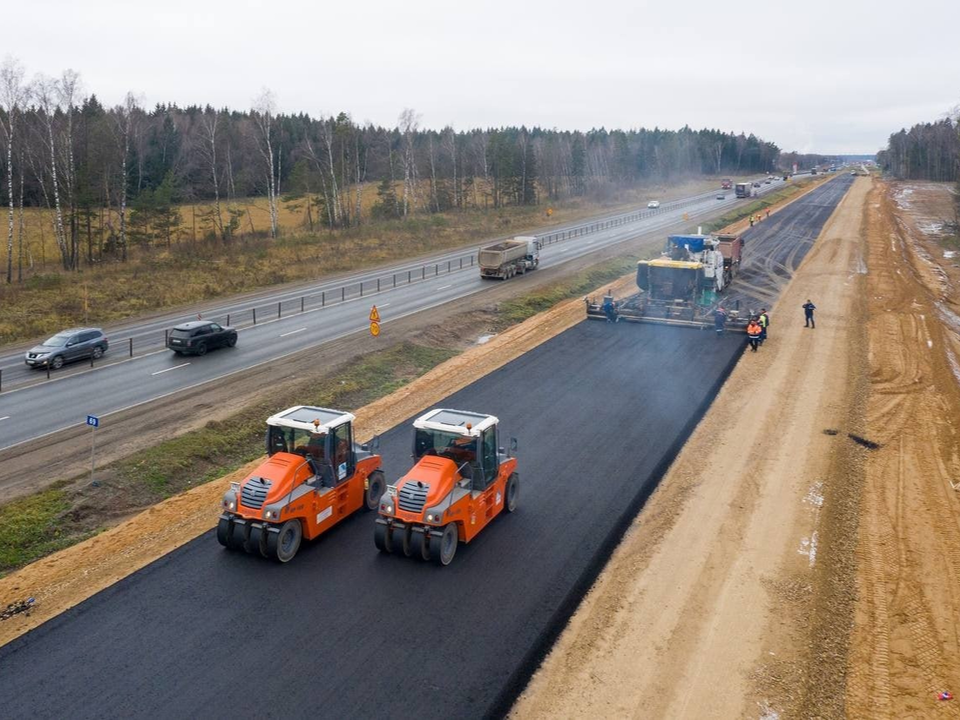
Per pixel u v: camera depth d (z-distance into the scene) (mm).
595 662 12633
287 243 71250
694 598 14641
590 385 28656
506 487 17984
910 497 19734
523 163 129875
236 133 122500
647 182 191500
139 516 18188
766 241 71938
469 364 32250
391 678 12086
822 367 31453
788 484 20078
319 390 28656
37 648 12859
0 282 52094
